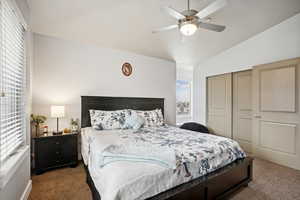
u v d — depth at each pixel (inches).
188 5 85.0
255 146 125.3
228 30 120.0
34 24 94.9
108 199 43.2
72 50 118.4
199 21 76.3
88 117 122.2
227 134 156.2
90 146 82.1
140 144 72.7
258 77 123.6
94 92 126.8
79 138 120.0
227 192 69.9
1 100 52.8
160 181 51.6
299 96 102.4
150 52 146.3
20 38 70.3
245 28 119.3
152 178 49.9
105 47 132.0
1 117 52.8
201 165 63.7
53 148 99.1
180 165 57.5
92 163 71.4
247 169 82.3
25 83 74.4
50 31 104.0
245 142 142.1
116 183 45.1
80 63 121.3
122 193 44.1
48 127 109.4
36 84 105.7
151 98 155.3
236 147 82.0
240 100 145.6
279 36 116.4
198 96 186.1
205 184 61.2
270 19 110.7
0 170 49.5
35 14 85.1
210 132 172.4
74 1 77.6
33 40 104.7
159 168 52.6
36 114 105.3
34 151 94.1
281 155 110.3
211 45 141.6
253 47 132.3
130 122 117.7
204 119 177.9
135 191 46.1
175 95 177.3
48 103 109.5
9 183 54.2
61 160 101.8
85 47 123.5
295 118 104.5
